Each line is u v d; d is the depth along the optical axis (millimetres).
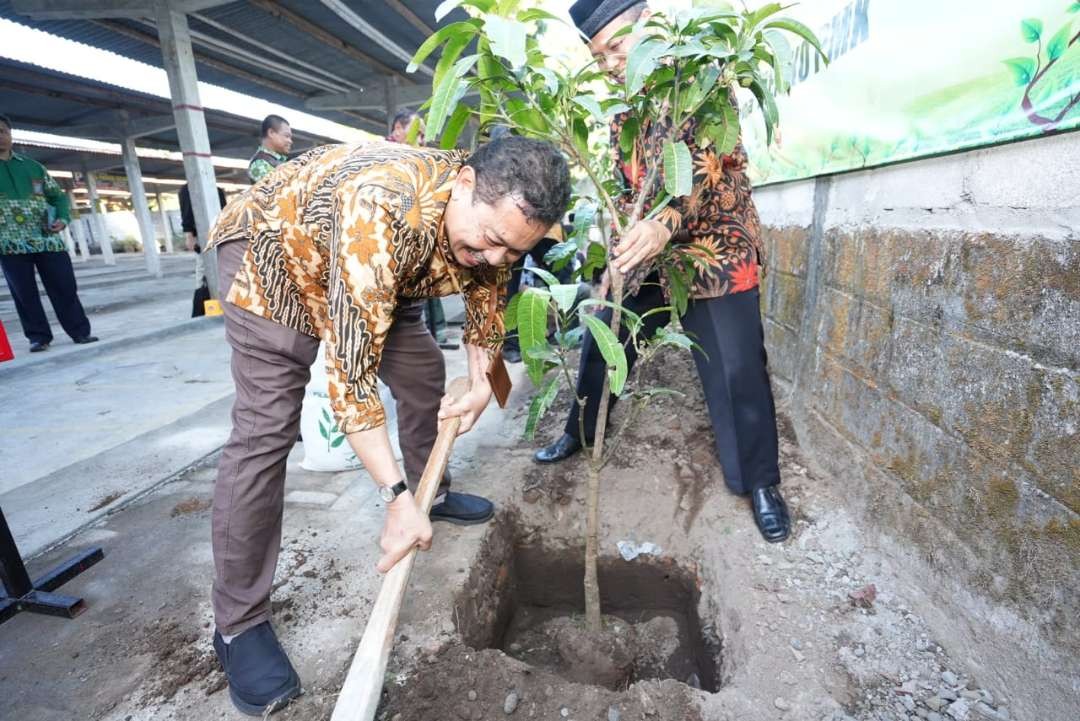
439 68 1417
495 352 1684
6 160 4617
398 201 1114
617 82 1736
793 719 1369
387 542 1236
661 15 1379
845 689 1435
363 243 1092
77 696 1503
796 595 1740
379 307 1116
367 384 1167
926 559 1639
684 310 1895
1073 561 1186
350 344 1118
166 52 6668
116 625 1747
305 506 2357
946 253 1552
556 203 1096
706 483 2340
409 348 1838
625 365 1266
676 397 3029
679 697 1435
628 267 1477
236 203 1406
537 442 2824
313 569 1952
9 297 10594
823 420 2303
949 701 1394
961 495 1505
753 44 1351
